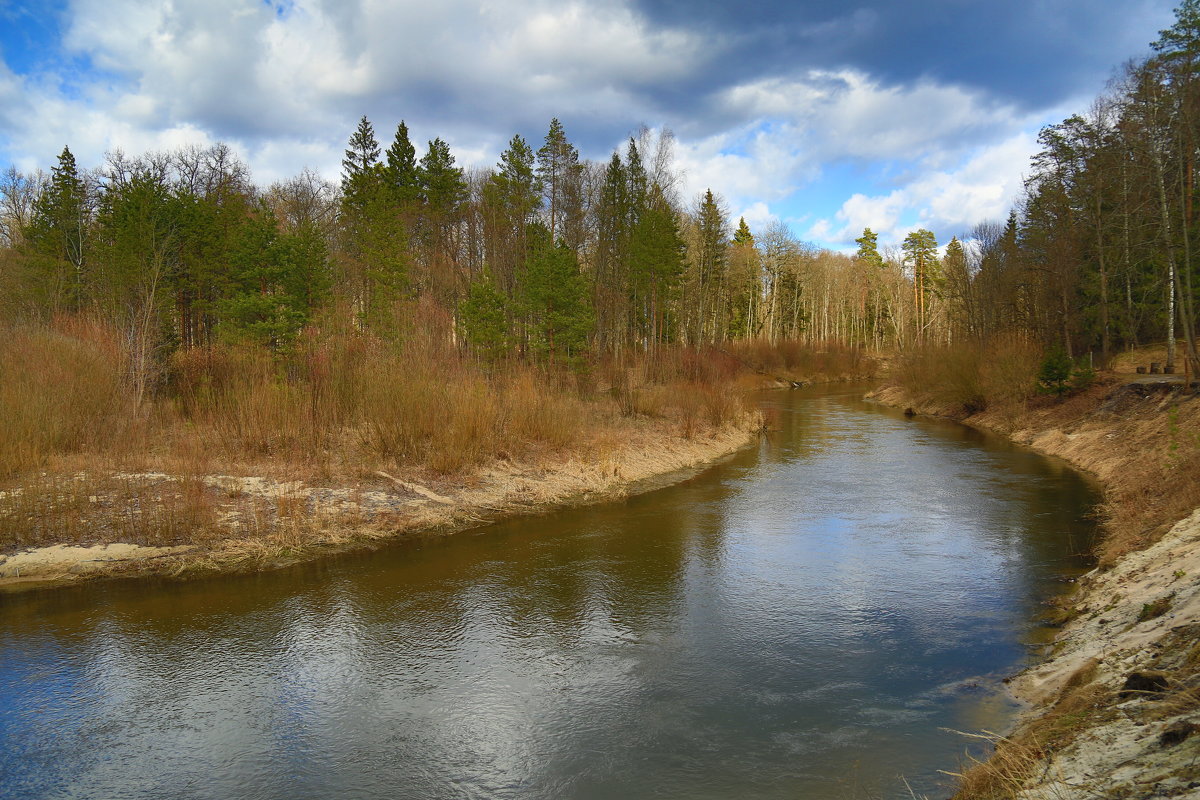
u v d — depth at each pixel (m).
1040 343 36.47
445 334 23.12
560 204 45.56
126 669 8.49
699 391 29.81
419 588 11.36
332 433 18.00
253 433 16.91
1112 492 17.45
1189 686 5.76
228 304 22.73
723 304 60.38
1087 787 4.80
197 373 20.11
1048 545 13.55
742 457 24.84
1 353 17.14
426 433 18.05
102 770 6.49
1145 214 30.59
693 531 14.90
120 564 11.73
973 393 35.31
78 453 15.59
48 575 11.30
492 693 7.96
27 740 6.98
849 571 12.27
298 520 13.71
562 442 20.58
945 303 80.12
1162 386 24.03
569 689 8.05
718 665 8.66
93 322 19.92
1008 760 5.78
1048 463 23.08
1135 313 38.09
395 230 31.31
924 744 6.82
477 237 42.84
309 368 19.47
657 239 37.50
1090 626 8.83
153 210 26.86
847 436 30.30
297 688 8.05
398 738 7.04
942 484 19.81
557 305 27.34
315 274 23.50
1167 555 9.75
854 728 7.15
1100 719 5.96
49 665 8.58
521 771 6.48
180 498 13.33
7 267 28.98
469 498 16.44
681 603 10.76
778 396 50.84
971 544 13.80
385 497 15.52
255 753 6.78
